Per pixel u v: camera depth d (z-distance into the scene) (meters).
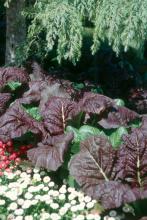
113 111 4.85
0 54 7.81
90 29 7.43
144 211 3.84
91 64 7.54
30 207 3.89
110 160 3.94
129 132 4.69
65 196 3.99
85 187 3.83
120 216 3.78
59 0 5.08
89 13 5.18
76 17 4.98
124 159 3.93
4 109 5.12
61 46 4.99
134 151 3.93
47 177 4.14
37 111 5.11
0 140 4.56
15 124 4.59
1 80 5.70
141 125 4.37
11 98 5.72
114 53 7.55
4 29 7.93
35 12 5.50
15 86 5.73
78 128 4.82
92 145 3.97
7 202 3.96
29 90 5.31
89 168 3.90
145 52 9.20
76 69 7.58
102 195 3.63
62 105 4.71
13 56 6.28
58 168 4.36
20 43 6.23
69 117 4.69
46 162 4.18
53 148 4.26
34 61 6.11
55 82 5.70
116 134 4.34
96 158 3.94
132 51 7.89
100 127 4.91
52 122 4.66
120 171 3.93
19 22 6.16
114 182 3.69
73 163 3.92
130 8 4.81
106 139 4.02
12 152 4.64
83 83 6.85
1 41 7.89
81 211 3.79
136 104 6.50
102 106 4.78
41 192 4.08
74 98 5.40
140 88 6.83
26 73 5.89
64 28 4.92
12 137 4.52
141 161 3.93
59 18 4.90
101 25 4.93
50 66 7.26
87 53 7.59
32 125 4.64
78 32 4.97
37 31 5.54
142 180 3.95
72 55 4.97
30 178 4.31
